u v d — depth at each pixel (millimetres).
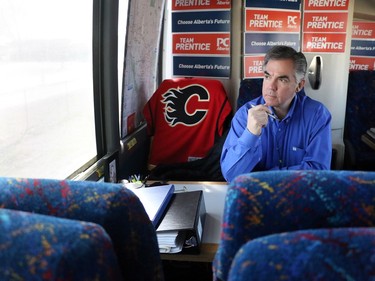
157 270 825
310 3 3014
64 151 1780
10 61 1319
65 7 1718
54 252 512
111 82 2184
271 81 1800
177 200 1493
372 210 629
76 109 1904
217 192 1783
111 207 696
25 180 733
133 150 2787
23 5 1378
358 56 3818
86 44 1986
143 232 757
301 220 639
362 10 3643
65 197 706
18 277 511
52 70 1623
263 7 2951
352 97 3537
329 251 495
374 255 491
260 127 1751
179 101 2834
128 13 2359
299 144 1941
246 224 645
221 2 2955
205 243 1354
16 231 530
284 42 3047
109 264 554
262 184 654
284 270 492
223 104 2779
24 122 1425
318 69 3074
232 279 510
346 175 661
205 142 2803
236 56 3035
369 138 3291
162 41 3248
